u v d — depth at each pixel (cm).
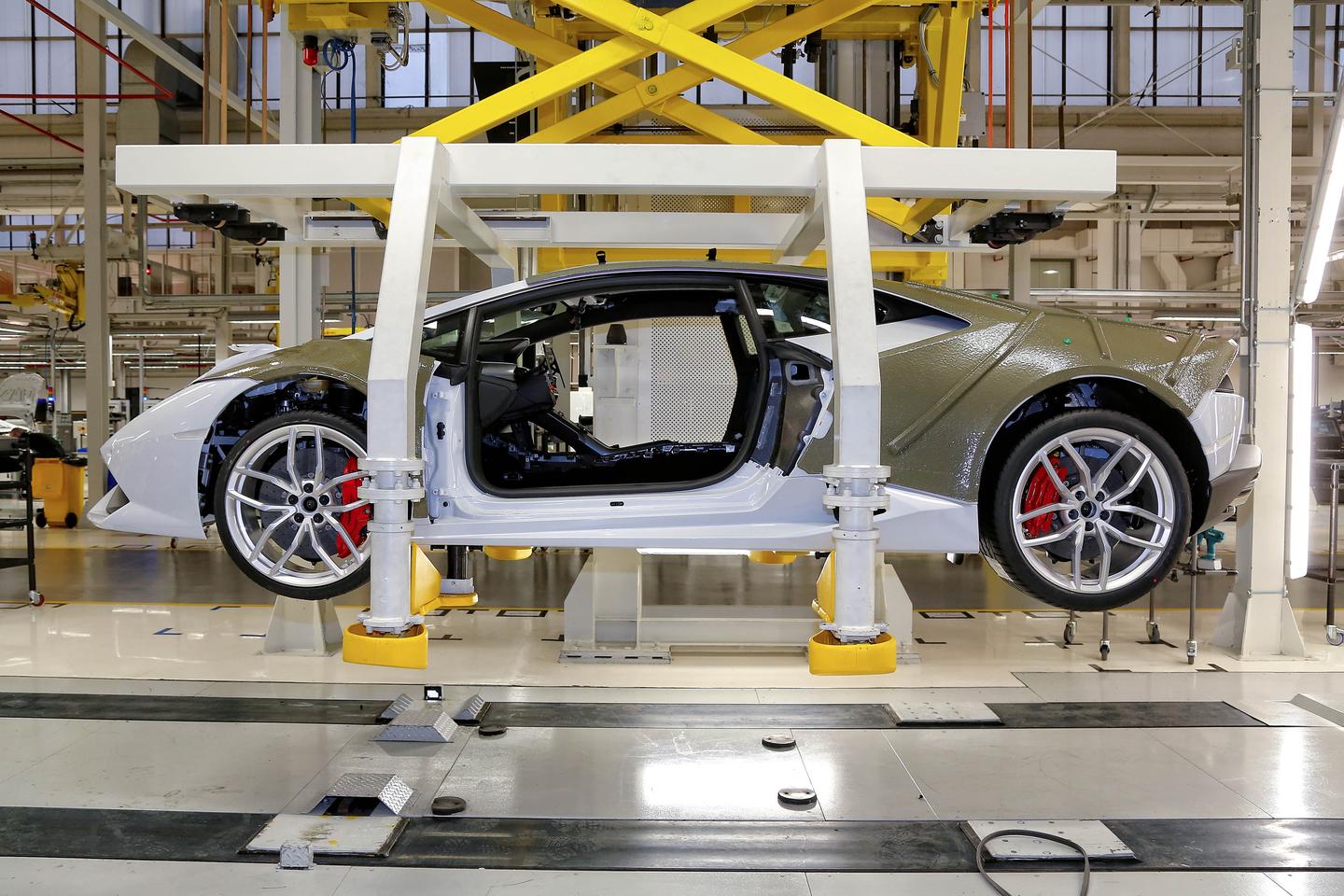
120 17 862
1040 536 313
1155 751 323
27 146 1412
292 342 617
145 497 349
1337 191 460
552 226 368
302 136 624
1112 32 1614
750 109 532
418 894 221
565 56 435
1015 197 256
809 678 423
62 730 343
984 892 223
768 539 253
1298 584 712
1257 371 476
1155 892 222
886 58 586
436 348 302
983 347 296
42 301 1341
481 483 282
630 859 239
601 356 482
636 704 378
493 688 401
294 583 338
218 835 252
